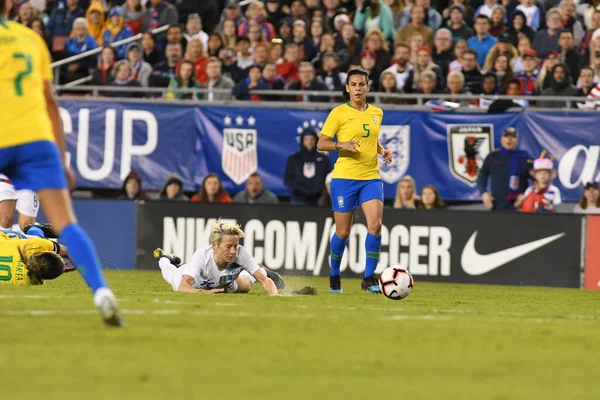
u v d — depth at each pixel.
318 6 68.00
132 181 58.59
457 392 14.77
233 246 34.62
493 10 64.19
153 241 57.31
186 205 57.00
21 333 19.91
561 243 54.69
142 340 19.34
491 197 56.78
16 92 20.61
